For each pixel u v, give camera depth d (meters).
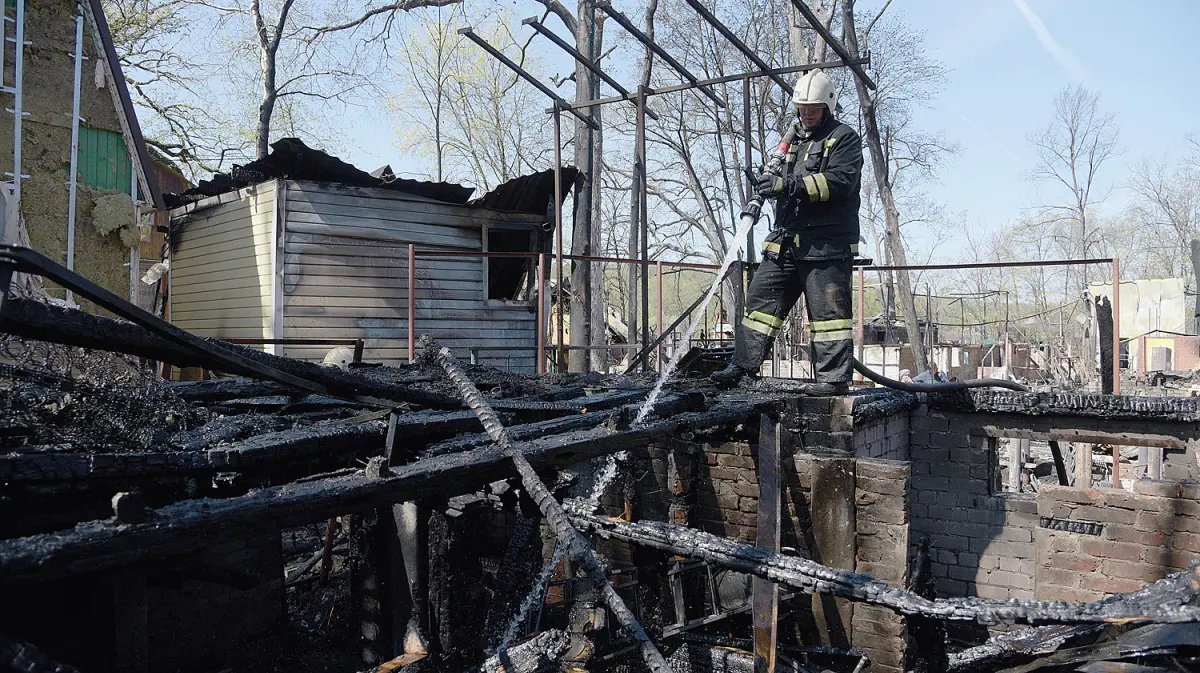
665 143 27.05
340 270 11.59
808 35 19.89
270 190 11.27
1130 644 2.43
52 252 9.07
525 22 7.31
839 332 5.07
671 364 4.97
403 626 3.62
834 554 4.79
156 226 13.93
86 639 3.34
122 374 3.03
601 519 3.07
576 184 12.00
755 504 5.22
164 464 2.21
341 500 2.20
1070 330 27.44
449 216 12.59
